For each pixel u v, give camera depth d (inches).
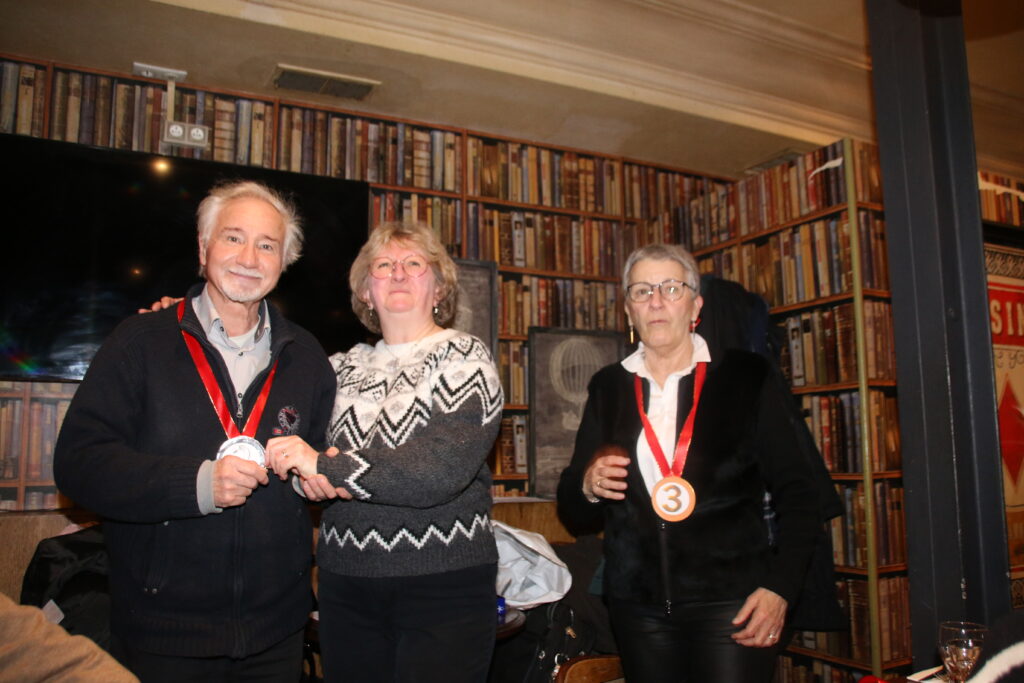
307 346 65.2
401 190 140.3
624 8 129.3
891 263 62.6
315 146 135.5
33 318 107.0
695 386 67.0
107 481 50.4
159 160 117.7
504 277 147.7
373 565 52.4
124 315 111.7
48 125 117.4
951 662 46.2
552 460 140.5
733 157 167.8
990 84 68.5
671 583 61.5
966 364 57.6
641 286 69.4
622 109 143.8
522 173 153.9
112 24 111.7
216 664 53.6
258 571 55.4
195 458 53.4
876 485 106.0
